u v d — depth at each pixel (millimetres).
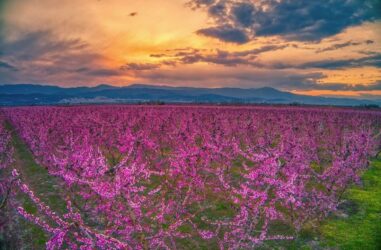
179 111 56938
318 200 14539
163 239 11242
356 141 19984
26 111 63250
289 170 14719
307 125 35625
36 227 12992
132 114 45938
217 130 25719
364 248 11523
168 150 26969
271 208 12055
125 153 20594
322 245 11852
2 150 22750
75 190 15602
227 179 18172
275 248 11672
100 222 12781
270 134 26281
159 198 15711
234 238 11922
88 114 45031
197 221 13867
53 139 28797
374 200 16391
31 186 18422
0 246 10820
